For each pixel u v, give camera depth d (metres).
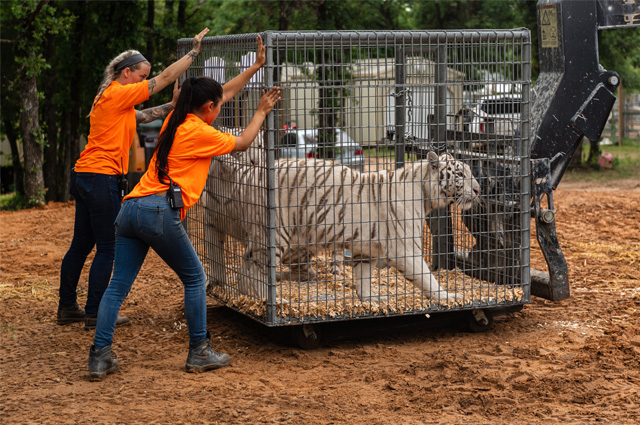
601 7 5.93
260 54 4.78
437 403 4.11
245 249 5.48
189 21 22.30
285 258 5.87
